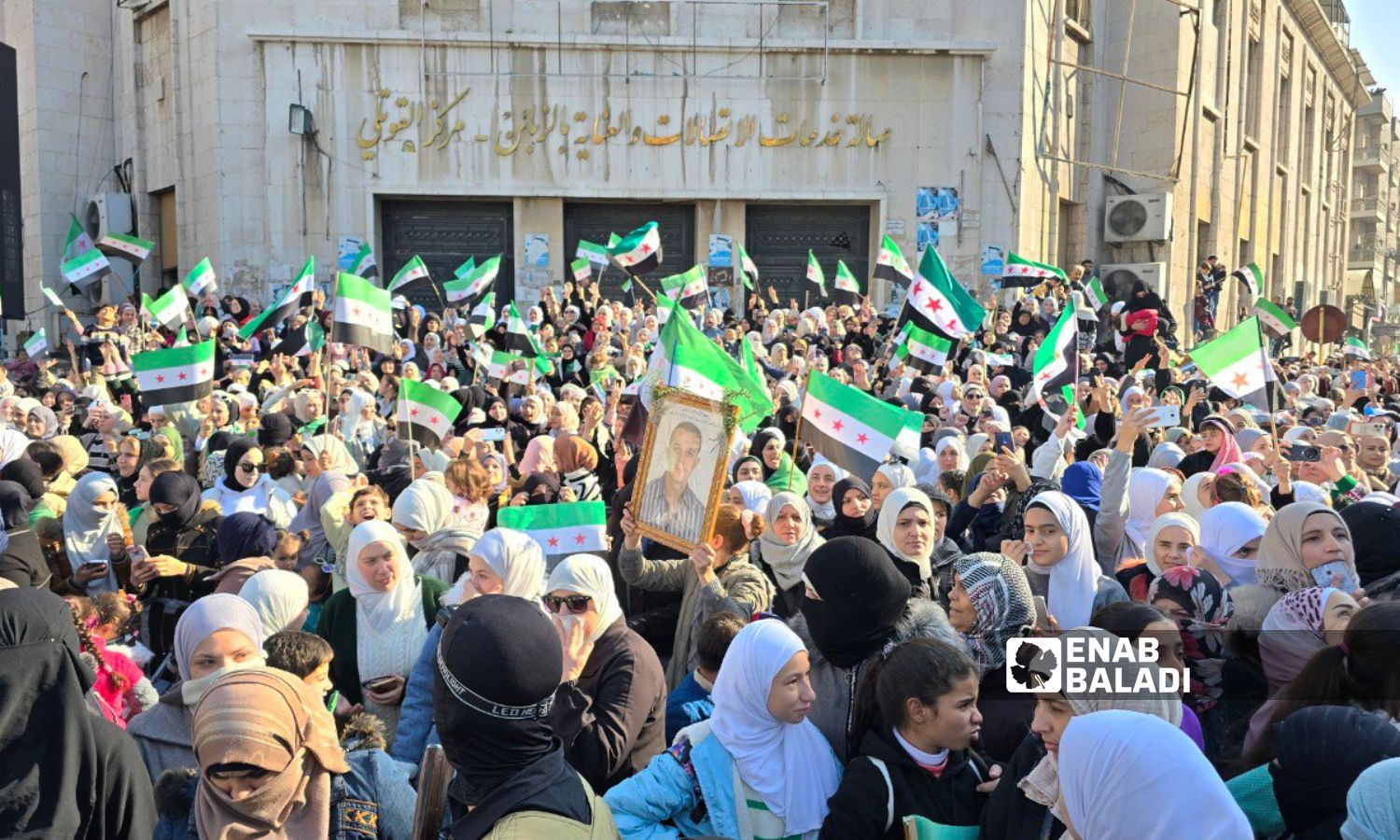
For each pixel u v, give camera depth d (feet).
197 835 8.17
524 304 76.28
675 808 9.53
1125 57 91.45
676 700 12.49
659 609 16.33
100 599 13.20
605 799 9.60
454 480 19.85
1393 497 16.49
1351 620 8.93
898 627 10.58
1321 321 50.57
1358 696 8.78
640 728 11.23
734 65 75.72
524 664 7.04
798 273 79.05
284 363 41.91
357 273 54.65
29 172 93.20
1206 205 104.68
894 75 76.33
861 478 18.74
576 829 6.90
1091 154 93.09
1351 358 72.38
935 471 26.27
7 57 50.37
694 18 75.66
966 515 19.79
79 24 93.81
